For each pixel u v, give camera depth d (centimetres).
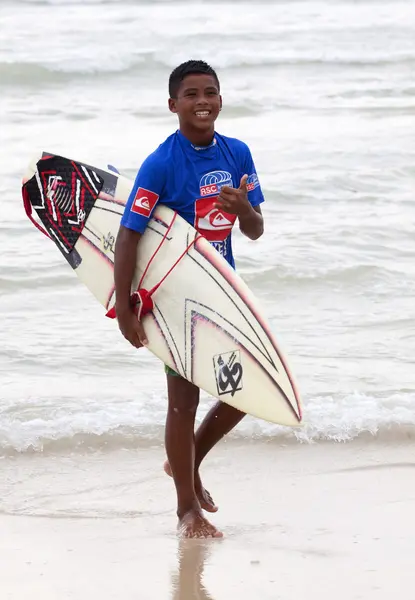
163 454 1429
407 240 2527
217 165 1094
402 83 4453
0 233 2522
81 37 5075
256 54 4888
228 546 1099
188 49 4947
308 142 3444
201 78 1065
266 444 1453
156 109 3966
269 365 1088
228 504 1237
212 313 1102
